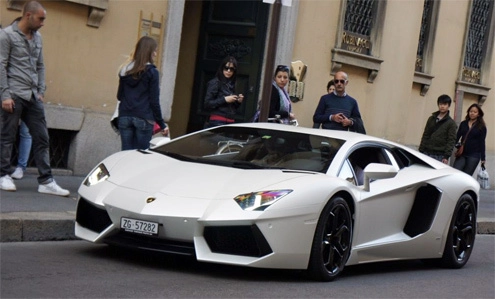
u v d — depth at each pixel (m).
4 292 6.32
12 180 10.68
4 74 10.11
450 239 9.84
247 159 8.48
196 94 16.20
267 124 9.30
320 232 7.77
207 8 16.20
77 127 13.12
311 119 17.05
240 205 7.41
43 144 10.65
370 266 9.60
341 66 17.44
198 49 16.27
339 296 7.42
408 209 9.20
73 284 6.83
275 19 10.64
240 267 8.26
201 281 7.43
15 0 12.07
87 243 8.88
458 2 21.56
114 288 6.81
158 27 14.11
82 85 13.15
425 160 9.80
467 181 10.03
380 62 18.30
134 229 7.57
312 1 16.61
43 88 10.55
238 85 16.03
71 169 13.23
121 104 10.86
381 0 18.23
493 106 23.19
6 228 8.55
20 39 10.15
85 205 8.10
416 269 9.79
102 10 13.12
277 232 7.42
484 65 22.81
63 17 12.73
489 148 23.08
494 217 15.00
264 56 15.80
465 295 8.37
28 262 7.60
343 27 17.42
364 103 18.23
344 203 8.09
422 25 20.83
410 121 20.75
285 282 7.75
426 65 20.91
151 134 10.93
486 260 11.10
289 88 16.16
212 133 9.12
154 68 10.78
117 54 13.57
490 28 22.83
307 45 16.64
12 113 10.27
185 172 8.02
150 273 7.57
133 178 8.02
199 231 7.40
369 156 8.95
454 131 15.33
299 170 8.20
